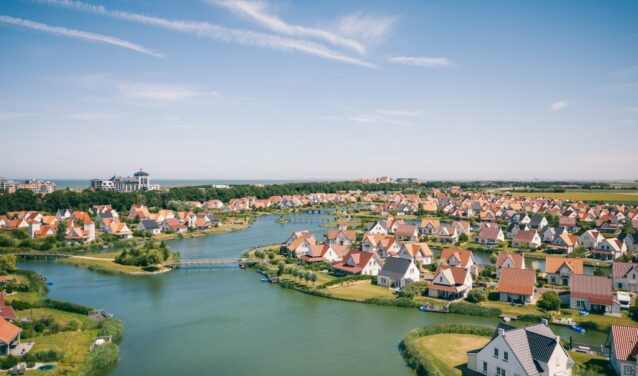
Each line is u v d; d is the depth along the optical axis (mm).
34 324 75250
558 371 57125
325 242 165000
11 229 185625
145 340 75812
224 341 75125
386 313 89938
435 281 102438
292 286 110312
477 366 61500
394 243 147125
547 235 170375
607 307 86000
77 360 64250
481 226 187500
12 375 58844
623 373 57750
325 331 79562
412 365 64250
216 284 115125
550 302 86500
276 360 67312
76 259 142875
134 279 120375
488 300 95438
